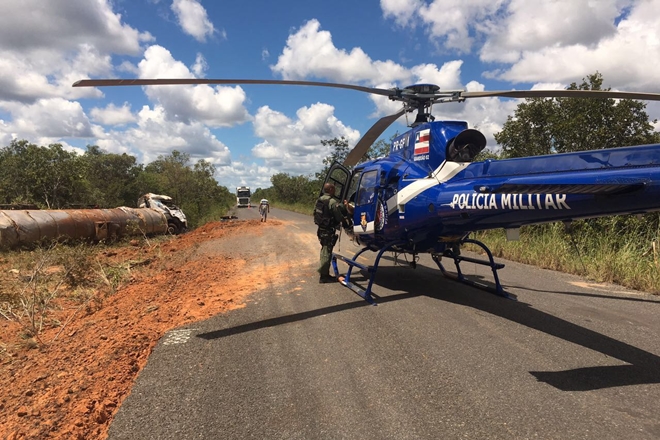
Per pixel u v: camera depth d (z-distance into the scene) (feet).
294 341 12.31
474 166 14.39
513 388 9.17
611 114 31.37
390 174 18.33
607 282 20.17
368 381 9.61
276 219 82.48
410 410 8.29
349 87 16.42
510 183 12.33
